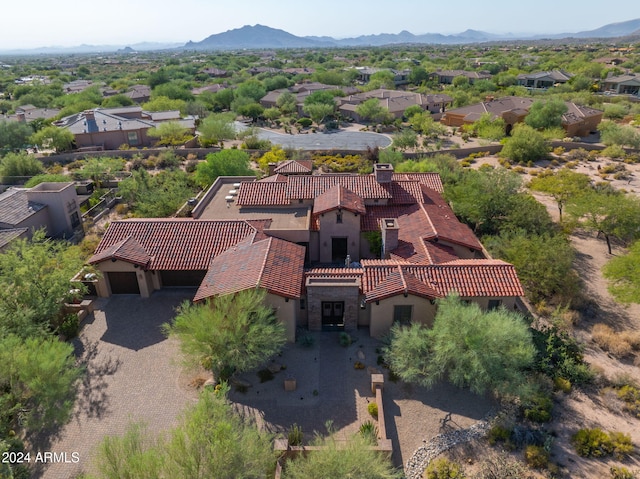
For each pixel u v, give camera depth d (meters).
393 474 19.28
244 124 111.12
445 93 134.75
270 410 23.36
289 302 27.05
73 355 27.27
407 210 38.75
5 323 25.02
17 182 65.44
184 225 34.84
